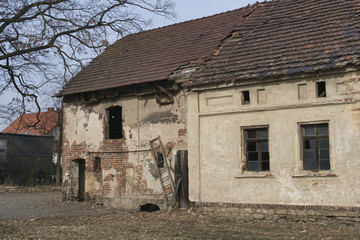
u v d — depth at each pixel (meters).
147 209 18.97
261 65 15.07
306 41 15.25
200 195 15.75
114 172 20.56
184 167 17.92
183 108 18.30
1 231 13.21
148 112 19.58
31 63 25.67
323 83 13.82
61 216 17.16
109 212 18.56
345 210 12.93
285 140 14.21
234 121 15.30
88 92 21.50
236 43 17.56
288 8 18.42
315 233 12.14
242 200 14.87
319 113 13.66
